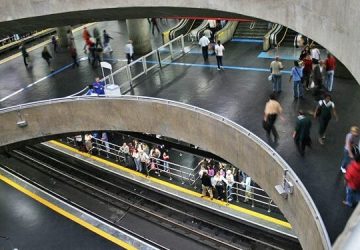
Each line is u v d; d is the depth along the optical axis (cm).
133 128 1680
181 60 2031
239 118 1451
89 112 1708
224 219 1639
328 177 1081
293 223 1059
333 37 880
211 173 1700
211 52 2070
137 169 1958
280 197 1123
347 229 275
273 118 1238
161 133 1625
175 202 1781
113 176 1981
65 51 2431
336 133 1264
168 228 1688
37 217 1831
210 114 1420
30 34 2670
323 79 1553
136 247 1627
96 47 2158
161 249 1603
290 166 1143
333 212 962
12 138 1748
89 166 2073
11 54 2492
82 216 1814
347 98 1460
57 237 1714
